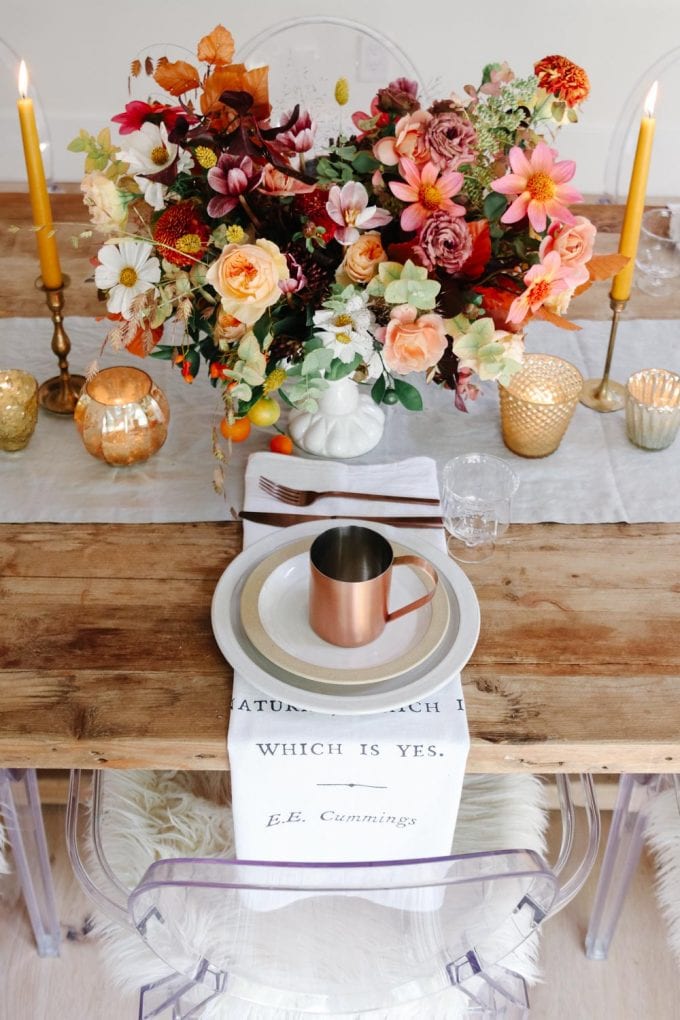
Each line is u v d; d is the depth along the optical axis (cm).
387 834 102
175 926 87
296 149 101
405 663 96
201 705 96
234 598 103
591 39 280
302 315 106
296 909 86
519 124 108
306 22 204
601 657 101
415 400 111
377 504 116
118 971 106
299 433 124
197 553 112
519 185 99
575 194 100
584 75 106
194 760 95
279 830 101
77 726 94
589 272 110
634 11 275
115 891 102
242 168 97
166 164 102
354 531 95
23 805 129
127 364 138
